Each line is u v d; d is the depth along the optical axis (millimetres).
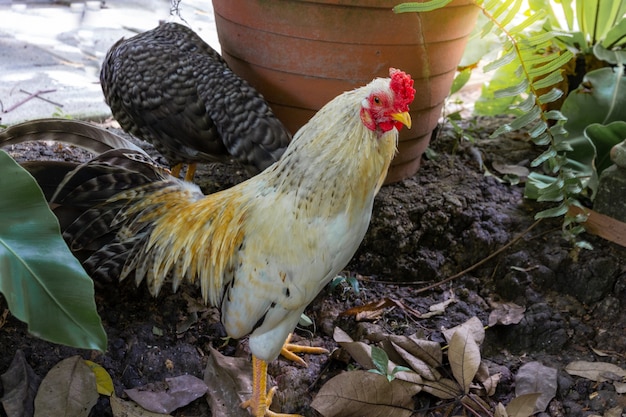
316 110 1323
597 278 1308
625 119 1463
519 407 1127
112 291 1241
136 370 1165
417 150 1435
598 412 1145
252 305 1042
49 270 916
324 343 1257
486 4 1243
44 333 901
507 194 1473
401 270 1381
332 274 1058
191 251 1101
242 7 1271
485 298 1354
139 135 1378
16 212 926
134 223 1131
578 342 1263
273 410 1160
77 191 1118
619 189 1318
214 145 1273
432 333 1264
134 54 1274
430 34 1257
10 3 2475
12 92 1856
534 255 1360
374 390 1132
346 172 988
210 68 1259
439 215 1395
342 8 1205
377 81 976
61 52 2133
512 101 1666
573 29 1575
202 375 1186
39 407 1075
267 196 1051
